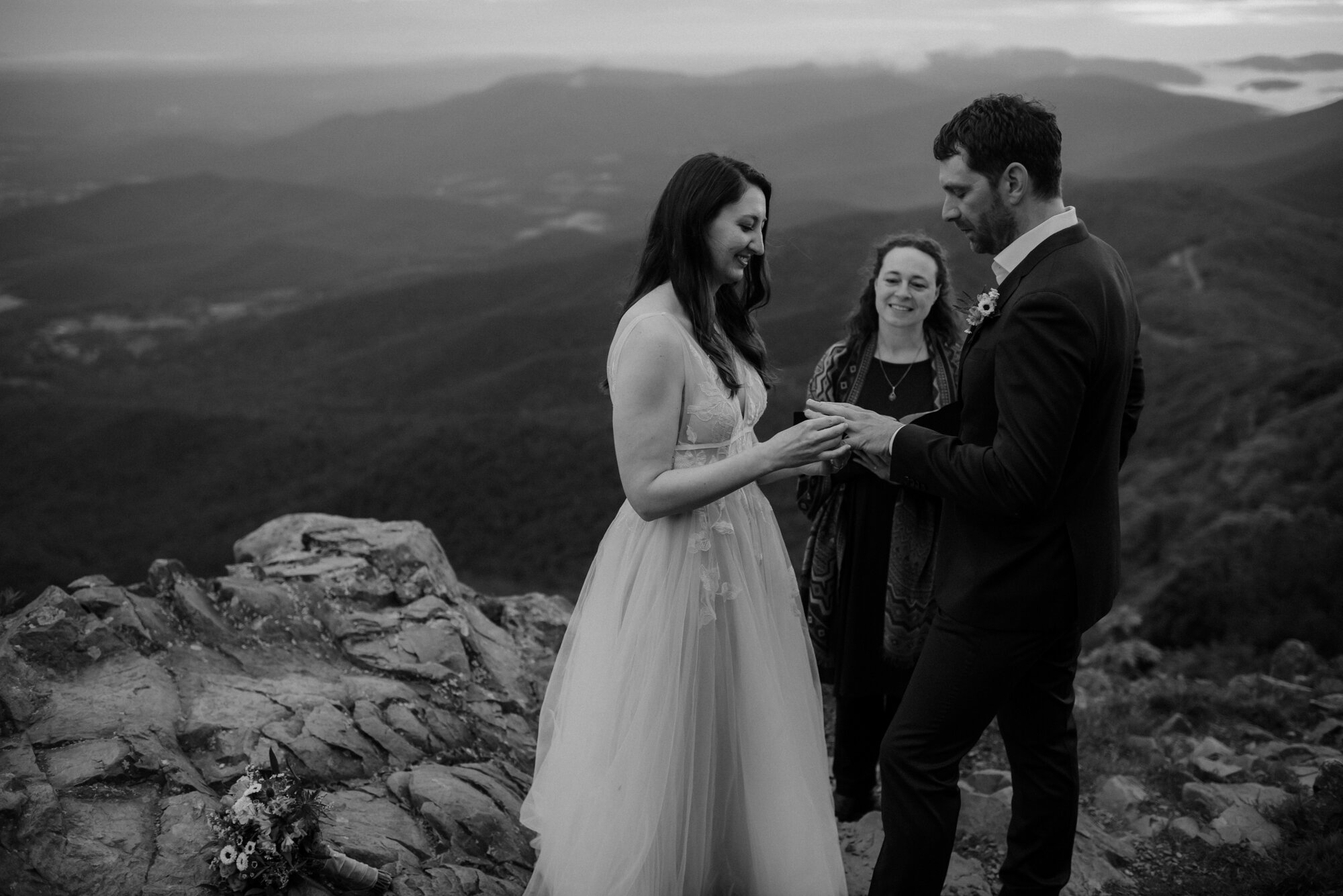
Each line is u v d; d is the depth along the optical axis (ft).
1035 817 8.29
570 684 8.20
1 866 6.70
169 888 6.82
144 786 7.75
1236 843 10.90
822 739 8.57
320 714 9.23
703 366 7.63
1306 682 17.75
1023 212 7.13
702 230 7.50
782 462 7.26
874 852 10.17
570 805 7.75
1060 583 7.28
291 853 6.91
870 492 9.94
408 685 10.67
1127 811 11.77
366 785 8.80
